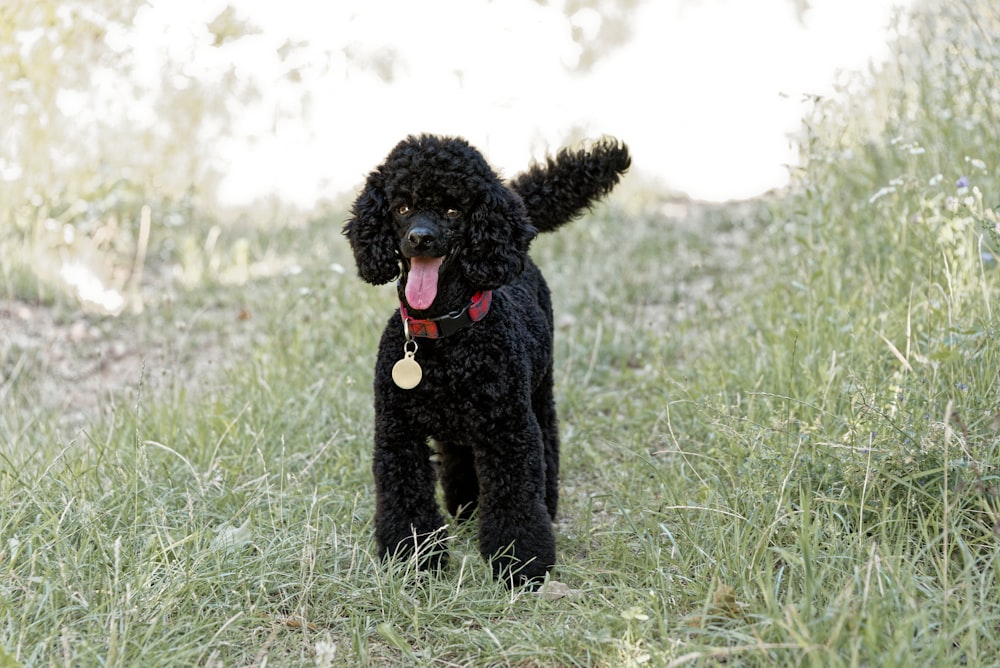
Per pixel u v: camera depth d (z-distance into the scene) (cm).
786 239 677
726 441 433
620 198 1029
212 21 1043
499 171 430
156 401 532
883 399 392
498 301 380
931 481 340
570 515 433
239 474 424
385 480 372
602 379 595
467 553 385
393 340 372
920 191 526
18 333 666
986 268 470
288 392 528
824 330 496
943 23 643
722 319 641
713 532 354
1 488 378
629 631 294
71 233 778
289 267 816
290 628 323
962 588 292
